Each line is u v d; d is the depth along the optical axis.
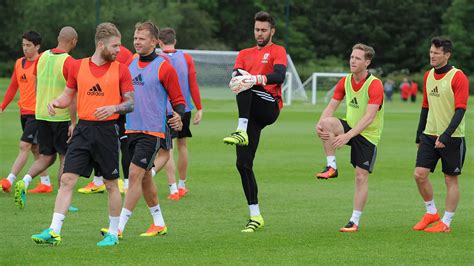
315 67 116.50
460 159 16.19
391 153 32.69
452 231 16.20
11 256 13.14
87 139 14.02
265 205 19.42
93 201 19.47
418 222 17.25
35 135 20.48
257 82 15.41
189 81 20.48
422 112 16.64
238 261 13.01
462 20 127.62
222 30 123.38
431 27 135.25
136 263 12.74
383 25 134.62
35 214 17.41
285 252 13.77
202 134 39.62
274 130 43.19
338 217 17.77
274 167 27.41
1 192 20.62
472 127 47.72
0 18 105.19
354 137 16.05
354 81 16.09
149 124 14.79
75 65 14.22
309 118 53.44
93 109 14.01
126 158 20.12
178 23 106.00
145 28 14.77
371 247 14.34
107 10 91.88
